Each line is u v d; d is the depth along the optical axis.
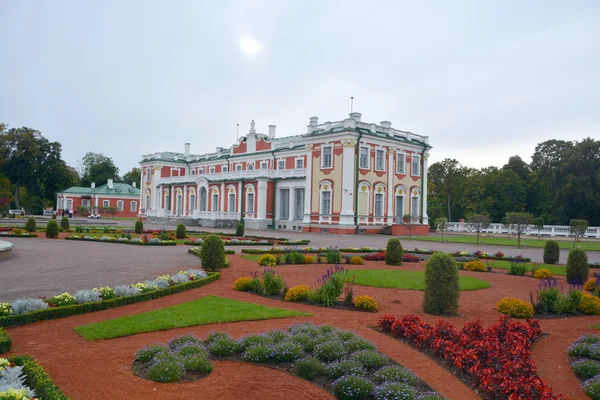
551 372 7.61
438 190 79.88
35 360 6.64
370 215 45.12
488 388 6.25
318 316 10.55
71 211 75.62
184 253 22.14
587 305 11.90
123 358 7.44
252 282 13.12
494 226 55.16
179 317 9.95
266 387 6.46
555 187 63.78
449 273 11.15
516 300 11.53
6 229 33.03
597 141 59.81
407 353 8.04
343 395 6.14
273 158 56.09
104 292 11.18
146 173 73.88
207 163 68.69
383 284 14.95
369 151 45.09
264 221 50.22
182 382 6.57
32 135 79.00
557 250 23.09
